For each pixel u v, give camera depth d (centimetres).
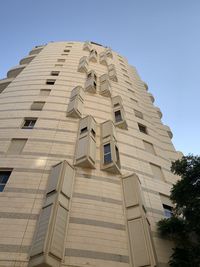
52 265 976
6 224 1149
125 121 2130
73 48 3822
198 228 1162
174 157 2412
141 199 1418
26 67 2959
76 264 1046
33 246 1043
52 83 2558
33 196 1304
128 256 1158
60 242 1076
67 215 1213
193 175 1222
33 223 1169
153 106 3350
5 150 1623
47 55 3409
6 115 1978
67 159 1585
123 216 1346
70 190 1353
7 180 1420
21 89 2381
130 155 1889
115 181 1545
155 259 1144
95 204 1346
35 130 1805
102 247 1150
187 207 1209
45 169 1484
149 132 2398
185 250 1216
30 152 1600
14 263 1000
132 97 2892
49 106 2103
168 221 1368
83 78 2745
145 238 1199
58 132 1811
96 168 1575
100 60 3528
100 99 2397
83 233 1179
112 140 1769
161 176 1933
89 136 1709
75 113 2002
